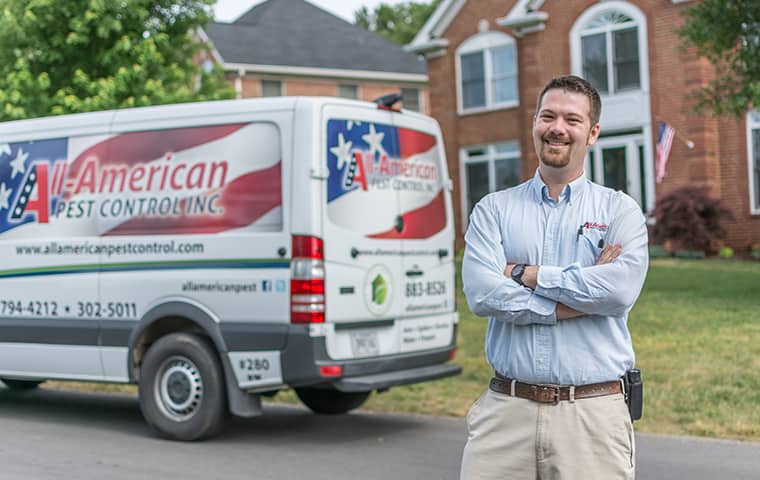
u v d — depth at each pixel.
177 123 8.14
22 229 8.86
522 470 3.66
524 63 25.58
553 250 3.68
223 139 7.91
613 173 24.23
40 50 16.22
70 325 8.53
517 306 3.58
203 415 7.82
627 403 3.67
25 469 7.03
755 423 7.98
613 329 3.63
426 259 8.53
